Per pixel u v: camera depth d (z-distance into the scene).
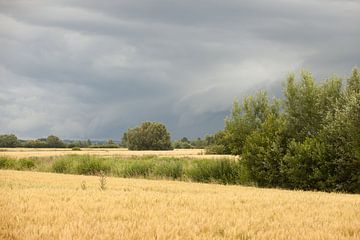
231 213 13.08
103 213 12.64
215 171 40.09
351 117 32.09
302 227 10.62
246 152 37.88
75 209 13.44
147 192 20.75
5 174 40.62
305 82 37.72
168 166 43.38
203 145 197.38
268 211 13.96
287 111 38.25
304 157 34.25
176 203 15.94
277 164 36.38
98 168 48.56
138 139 159.25
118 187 25.80
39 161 62.62
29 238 8.77
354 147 31.91
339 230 10.29
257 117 42.78
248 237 9.50
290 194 21.92
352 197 21.02
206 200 17.17
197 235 9.52
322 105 37.28
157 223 10.72
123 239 8.83
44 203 15.00
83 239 8.67
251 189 27.19
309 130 37.38
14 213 12.18
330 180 32.72
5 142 178.88
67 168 50.62
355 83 35.78
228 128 43.41
